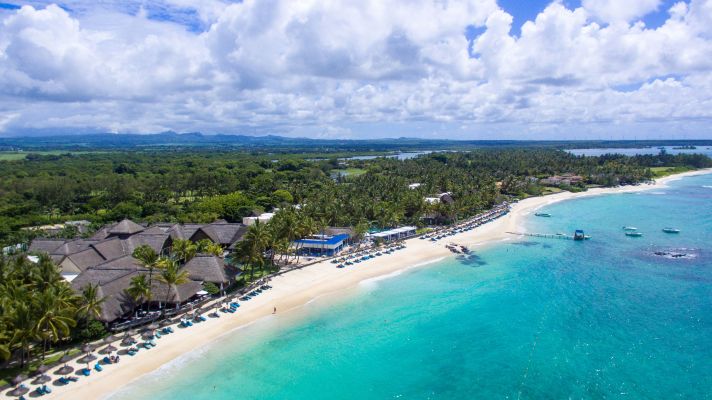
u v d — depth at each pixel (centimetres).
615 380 5675
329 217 13012
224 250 10912
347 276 9438
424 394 5419
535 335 6881
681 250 11669
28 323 5097
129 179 19100
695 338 6719
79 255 8631
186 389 5341
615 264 10469
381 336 6806
